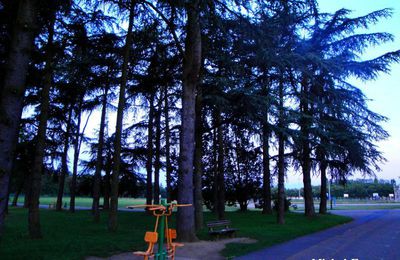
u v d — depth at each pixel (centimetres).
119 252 1027
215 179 2778
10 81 674
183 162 1335
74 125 3247
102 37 1600
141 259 935
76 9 1424
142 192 3681
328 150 2186
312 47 2398
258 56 1697
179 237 1285
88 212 3064
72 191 3166
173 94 2102
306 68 2017
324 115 2441
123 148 3045
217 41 1633
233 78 1702
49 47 1384
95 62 1848
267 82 1816
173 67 1900
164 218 853
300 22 2161
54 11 1211
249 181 3525
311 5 1280
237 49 1725
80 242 1157
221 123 1717
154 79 1966
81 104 2792
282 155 2055
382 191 9181
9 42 1102
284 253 1076
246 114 1600
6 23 1082
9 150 663
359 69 2412
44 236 1327
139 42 1780
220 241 1295
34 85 1552
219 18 1288
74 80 1895
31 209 1283
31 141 2623
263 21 1476
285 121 1662
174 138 2586
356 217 2720
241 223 2012
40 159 1324
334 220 2252
